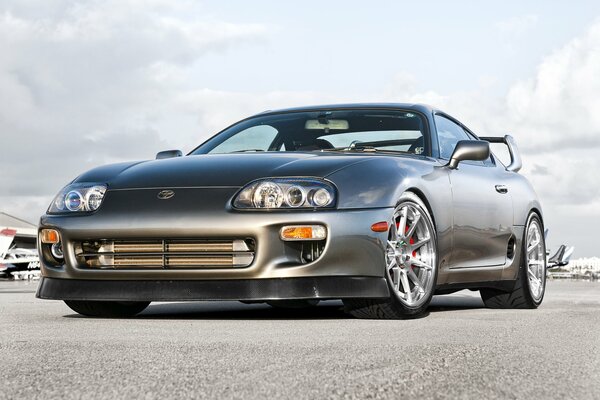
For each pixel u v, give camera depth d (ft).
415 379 6.87
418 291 13.94
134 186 13.53
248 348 8.98
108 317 14.47
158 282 13.07
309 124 16.88
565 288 33.06
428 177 14.56
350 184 13.10
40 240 13.98
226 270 12.76
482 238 16.21
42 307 16.47
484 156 15.61
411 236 14.08
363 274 12.84
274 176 13.09
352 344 9.39
